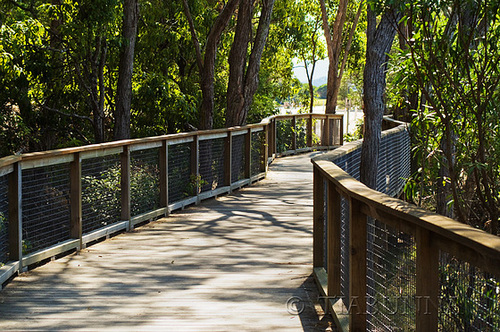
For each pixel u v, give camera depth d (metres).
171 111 15.83
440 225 2.30
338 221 4.67
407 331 3.04
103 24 12.93
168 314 4.59
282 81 29.38
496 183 6.20
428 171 6.75
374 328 3.85
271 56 26.84
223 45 19.62
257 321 4.43
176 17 17.23
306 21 28.80
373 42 8.60
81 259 6.36
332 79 24.95
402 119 17.23
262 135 14.00
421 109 6.28
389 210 2.94
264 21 15.01
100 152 7.24
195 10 17.12
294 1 25.97
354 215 3.83
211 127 15.38
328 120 21.81
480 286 2.29
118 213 7.90
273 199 10.81
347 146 7.12
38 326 4.31
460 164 5.93
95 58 14.37
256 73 15.17
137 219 8.18
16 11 14.79
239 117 14.91
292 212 9.42
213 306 4.79
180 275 5.72
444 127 5.96
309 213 9.33
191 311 4.66
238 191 11.82
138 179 8.35
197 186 10.13
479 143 5.60
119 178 7.89
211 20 17.62
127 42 13.10
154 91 15.38
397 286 3.23
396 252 3.23
